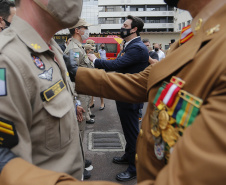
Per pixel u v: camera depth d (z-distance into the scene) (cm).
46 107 87
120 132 414
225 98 48
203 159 45
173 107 73
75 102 224
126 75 128
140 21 268
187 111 67
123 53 276
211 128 46
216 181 43
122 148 344
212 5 70
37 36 91
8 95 72
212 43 64
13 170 62
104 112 557
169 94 73
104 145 354
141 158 95
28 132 80
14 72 74
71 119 104
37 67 88
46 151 91
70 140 103
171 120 73
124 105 256
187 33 88
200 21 73
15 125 74
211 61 61
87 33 322
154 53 581
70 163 100
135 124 263
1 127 71
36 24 92
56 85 95
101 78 129
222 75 54
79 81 133
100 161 305
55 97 93
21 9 91
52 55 100
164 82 82
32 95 82
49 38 101
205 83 61
